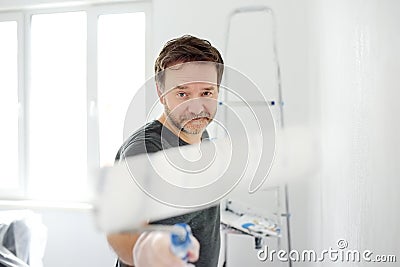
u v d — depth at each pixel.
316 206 1.66
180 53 0.74
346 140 1.19
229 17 2.01
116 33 2.27
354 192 1.11
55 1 2.28
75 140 2.33
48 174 2.35
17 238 1.86
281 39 1.94
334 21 1.35
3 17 2.40
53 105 2.36
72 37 2.34
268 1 1.96
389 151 1.03
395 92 1.02
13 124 2.42
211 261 0.78
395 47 1.02
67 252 2.23
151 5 2.19
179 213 0.67
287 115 1.88
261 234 1.50
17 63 2.38
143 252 0.57
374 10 1.02
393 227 1.04
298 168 1.60
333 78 1.38
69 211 2.21
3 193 2.40
